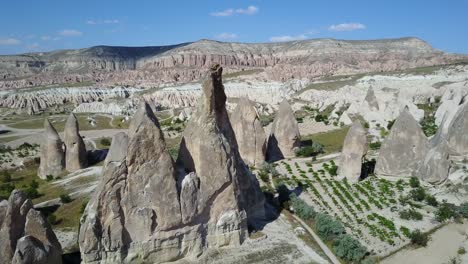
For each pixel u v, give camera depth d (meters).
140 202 37.69
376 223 50.19
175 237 39.12
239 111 74.44
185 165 42.06
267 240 44.38
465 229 48.03
